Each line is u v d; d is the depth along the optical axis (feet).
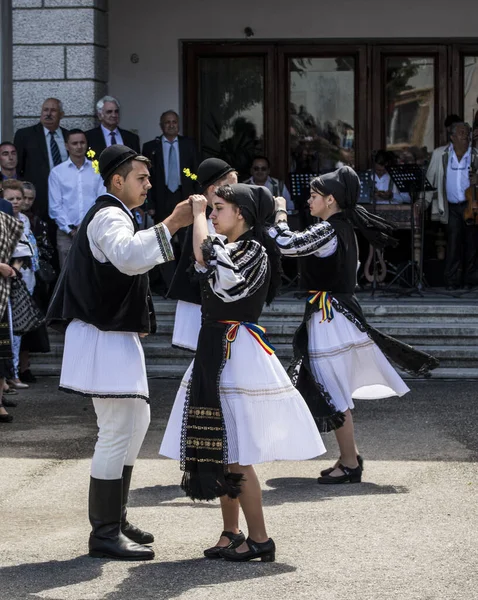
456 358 36.88
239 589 16.63
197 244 17.70
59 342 38.60
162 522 20.61
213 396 17.65
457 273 47.34
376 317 39.22
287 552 18.52
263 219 18.45
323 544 18.92
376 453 26.05
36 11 41.50
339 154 52.44
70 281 18.25
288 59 51.96
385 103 52.11
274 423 17.76
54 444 27.40
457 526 19.95
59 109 40.98
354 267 23.80
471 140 48.91
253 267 17.87
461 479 23.52
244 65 52.01
